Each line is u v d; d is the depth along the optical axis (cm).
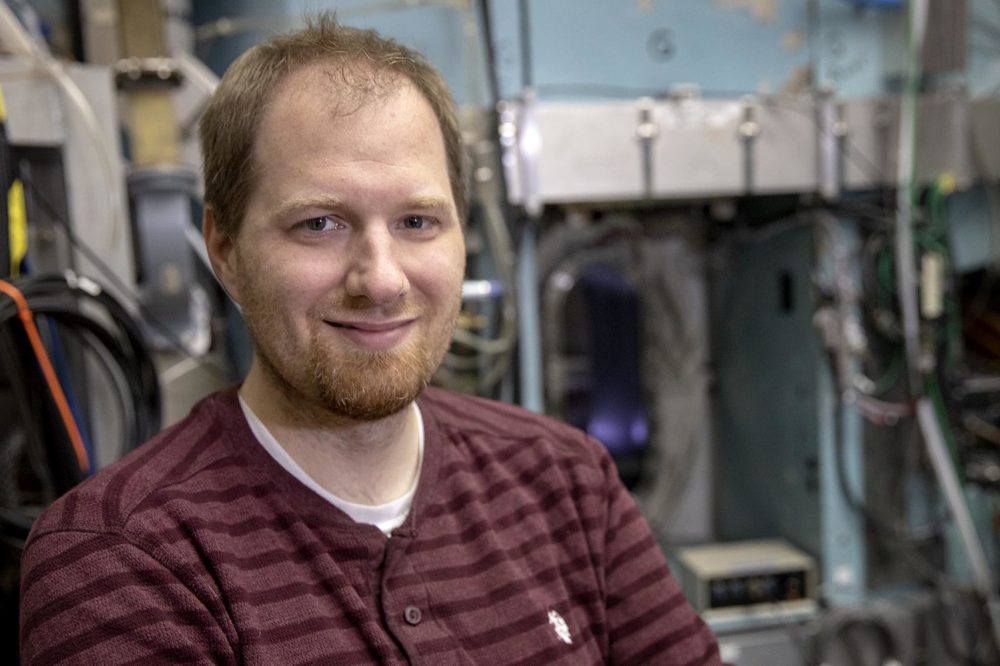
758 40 185
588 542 89
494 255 170
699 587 181
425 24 174
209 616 67
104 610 64
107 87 135
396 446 81
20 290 111
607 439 216
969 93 189
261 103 72
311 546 73
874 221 182
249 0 175
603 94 181
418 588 75
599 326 213
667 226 212
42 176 137
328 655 69
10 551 134
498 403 105
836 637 180
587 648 84
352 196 69
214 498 73
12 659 133
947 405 184
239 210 74
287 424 77
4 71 127
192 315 147
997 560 195
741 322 215
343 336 71
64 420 121
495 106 162
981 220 190
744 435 218
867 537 187
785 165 174
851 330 175
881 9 187
